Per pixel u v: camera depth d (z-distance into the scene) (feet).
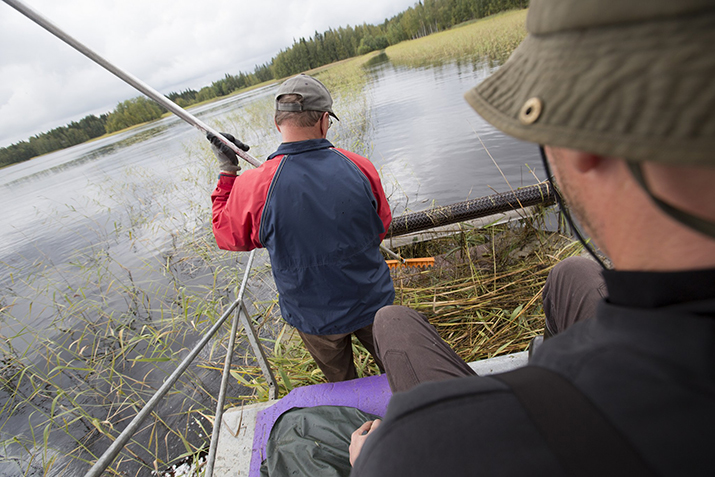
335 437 3.81
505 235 8.59
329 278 3.91
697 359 0.67
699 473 0.62
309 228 3.66
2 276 14.84
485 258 8.30
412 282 8.18
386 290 4.35
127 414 7.18
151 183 23.13
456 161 13.24
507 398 0.85
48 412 7.73
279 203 3.59
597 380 0.77
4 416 7.89
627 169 0.70
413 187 12.26
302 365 6.81
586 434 0.72
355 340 6.95
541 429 0.77
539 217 8.25
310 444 3.75
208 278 10.94
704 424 0.64
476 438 0.83
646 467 0.65
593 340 0.87
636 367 0.73
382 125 20.58
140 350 8.73
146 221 16.44
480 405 0.87
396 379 2.67
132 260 13.17
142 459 6.23
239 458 4.18
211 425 6.53
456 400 0.90
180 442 6.40
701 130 0.52
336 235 3.72
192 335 8.80
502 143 13.56
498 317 6.75
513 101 0.92
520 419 0.80
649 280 0.75
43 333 10.21
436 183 12.14
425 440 0.88
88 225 18.38
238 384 7.20
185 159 27.86
